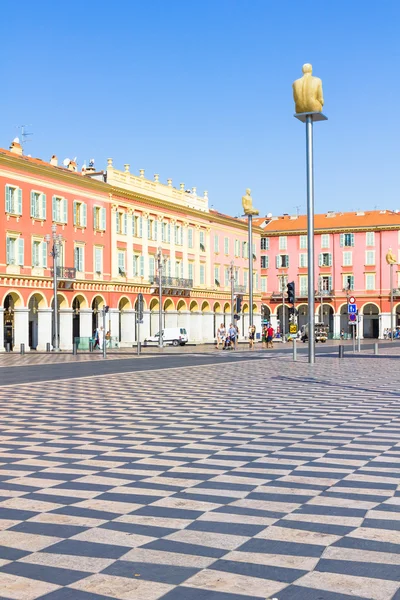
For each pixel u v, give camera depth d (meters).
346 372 28.62
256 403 17.72
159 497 8.14
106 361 39.47
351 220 103.31
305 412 15.85
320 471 9.51
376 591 5.33
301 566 5.85
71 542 6.52
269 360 38.72
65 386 22.95
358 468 9.70
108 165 67.25
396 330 99.62
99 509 7.64
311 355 34.19
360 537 6.61
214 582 5.52
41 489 8.59
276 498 8.06
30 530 6.90
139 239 71.44
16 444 11.84
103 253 66.12
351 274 102.31
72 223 62.22
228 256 88.56
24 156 59.97
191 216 80.50
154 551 6.25
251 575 5.66
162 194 75.25
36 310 61.12
